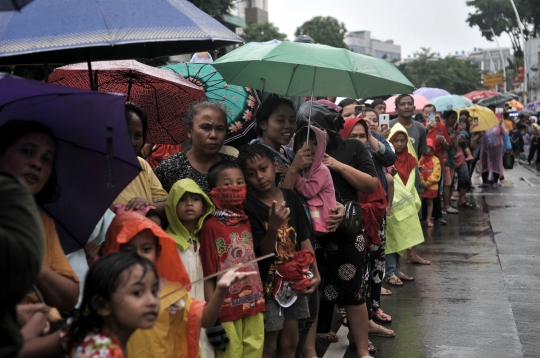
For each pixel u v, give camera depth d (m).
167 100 4.86
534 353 5.07
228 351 3.72
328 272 4.81
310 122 4.61
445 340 5.40
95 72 4.56
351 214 4.62
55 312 2.46
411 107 8.83
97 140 2.64
